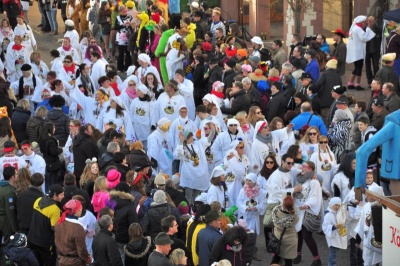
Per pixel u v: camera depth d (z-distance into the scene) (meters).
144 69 30.95
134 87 28.97
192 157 24.39
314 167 21.11
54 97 26.58
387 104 25.33
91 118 28.88
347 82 35.78
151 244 17.78
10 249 17.75
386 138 13.17
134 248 17.48
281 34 45.84
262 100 28.06
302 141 23.50
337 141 24.69
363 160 13.22
